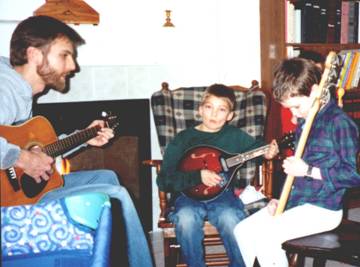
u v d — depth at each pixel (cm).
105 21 235
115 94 242
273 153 176
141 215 254
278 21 238
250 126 205
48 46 169
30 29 168
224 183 183
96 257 88
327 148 149
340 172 140
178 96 209
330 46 250
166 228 177
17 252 109
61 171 183
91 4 232
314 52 233
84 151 239
